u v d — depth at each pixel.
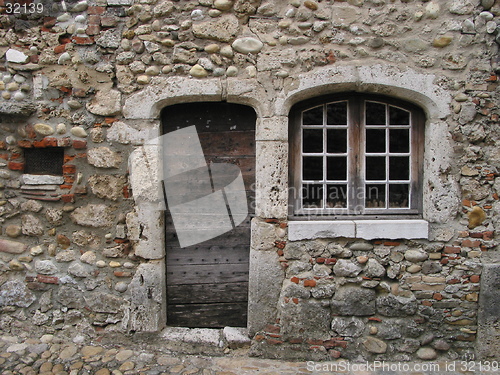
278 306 2.82
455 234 2.76
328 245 2.78
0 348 2.76
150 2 2.72
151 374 2.56
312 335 2.80
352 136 2.89
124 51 2.76
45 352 2.74
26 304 2.95
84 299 2.92
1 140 2.90
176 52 2.73
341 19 2.68
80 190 2.86
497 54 2.67
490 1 2.64
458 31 2.67
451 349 2.79
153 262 2.87
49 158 2.95
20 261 2.95
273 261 2.79
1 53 2.82
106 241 2.88
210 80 2.72
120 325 2.91
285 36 2.70
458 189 2.75
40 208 2.90
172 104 2.84
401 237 2.75
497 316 2.73
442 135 2.72
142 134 2.79
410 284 2.79
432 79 2.69
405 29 2.68
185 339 2.88
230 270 3.00
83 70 2.79
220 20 2.70
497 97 2.69
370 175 2.94
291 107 2.83
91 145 2.83
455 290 2.77
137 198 2.83
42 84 2.82
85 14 2.77
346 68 2.68
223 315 3.03
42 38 2.80
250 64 2.72
